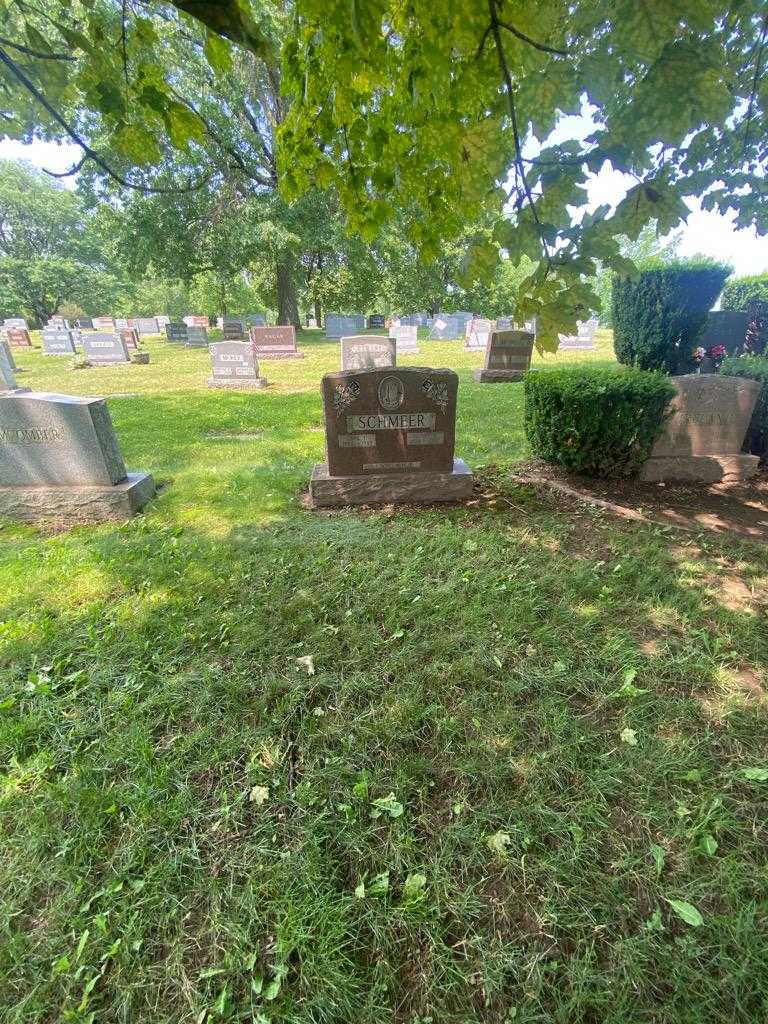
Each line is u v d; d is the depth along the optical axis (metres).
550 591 3.07
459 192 1.57
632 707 2.21
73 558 3.64
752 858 1.66
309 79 1.45
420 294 28.45
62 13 1.63
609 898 1.56
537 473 5.22
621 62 1.14
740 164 1.95
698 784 1.88
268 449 6.47
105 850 1.73
